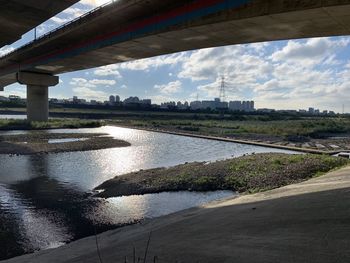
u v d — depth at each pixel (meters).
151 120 127.06
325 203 10.81
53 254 12.67
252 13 29.33
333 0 25.03
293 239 7.69
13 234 16.09
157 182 24.84
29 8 39.06
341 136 79.88
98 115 148.25
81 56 55.44
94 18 42.16
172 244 9.59
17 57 74.06
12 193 23.48
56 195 23.02
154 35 38.62
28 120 87.38
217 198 21.28
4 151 41.97
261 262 6.56
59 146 47.00
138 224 15.95
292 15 27.92
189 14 34.12
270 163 28.17
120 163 36.66
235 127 97.06
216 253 7.69
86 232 16.30
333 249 6.57
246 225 10.20
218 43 40.34
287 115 193.75
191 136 73.06
